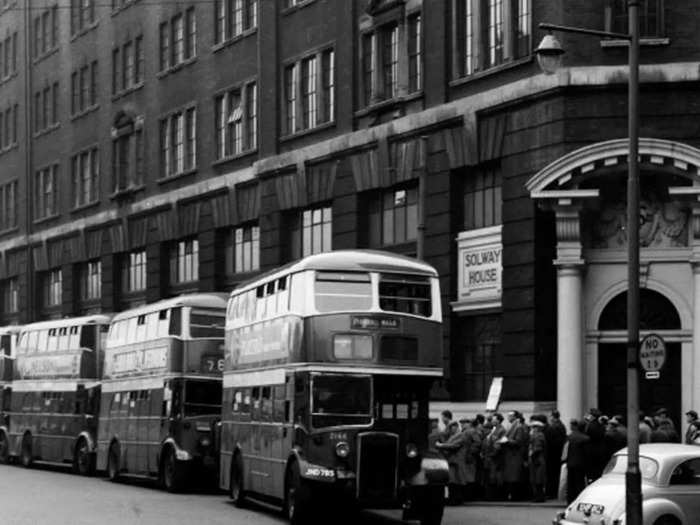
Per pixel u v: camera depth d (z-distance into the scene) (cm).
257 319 3091
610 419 3297
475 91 3797
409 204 4091
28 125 7144
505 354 3547
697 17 3397
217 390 3656
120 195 6012
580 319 3400
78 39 6619
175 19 5700
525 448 3169
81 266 6550
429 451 2661
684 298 3356
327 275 2711
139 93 5966
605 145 3294
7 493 3525
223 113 5266
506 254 3572
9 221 7375
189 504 3225
